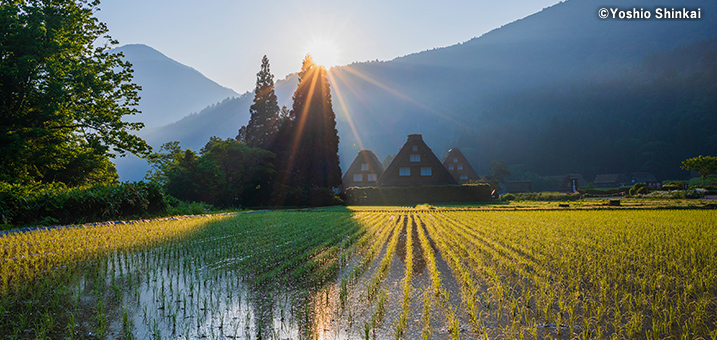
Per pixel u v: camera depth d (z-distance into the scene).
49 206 17.12
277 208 40.56
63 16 24.48
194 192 36.31
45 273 8.62
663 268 8.96
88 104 25.80
